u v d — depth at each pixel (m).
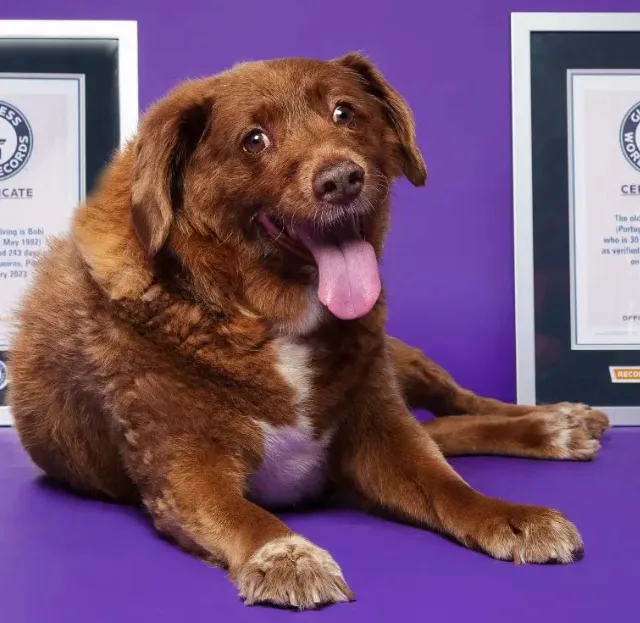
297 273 2.81
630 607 2.22
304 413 2.85
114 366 2.77
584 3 4.88
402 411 3.00
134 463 2.84
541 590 2.33
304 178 2.68
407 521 2.95
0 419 4.77
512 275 4.89
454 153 4.89
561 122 4.80
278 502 3.09
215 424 2.76
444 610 2.22
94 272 2.78
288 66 2.93
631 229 4.79
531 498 3.15
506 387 4.90
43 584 2.45
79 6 4.80
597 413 4.15
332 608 2.25
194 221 2.80
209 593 2.38
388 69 4.85
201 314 2.74
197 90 2.90
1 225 4.79
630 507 3.04
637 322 4.77
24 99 4.79
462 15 4.85
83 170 4.81
